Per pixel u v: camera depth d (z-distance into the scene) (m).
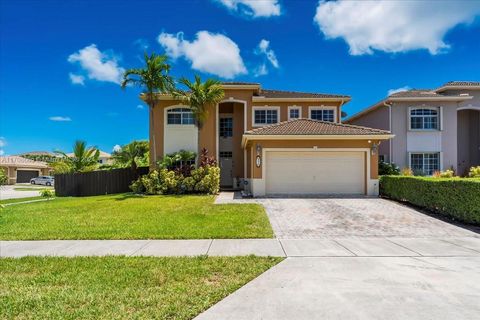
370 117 27.30
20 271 6.11
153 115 21.86
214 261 6.57
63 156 28.23
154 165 21.70
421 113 23.62
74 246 7.97
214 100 21.45
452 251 7.41
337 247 7.80
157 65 20.12
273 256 6.97
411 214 12.60
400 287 5.14
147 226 10.16
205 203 15.50
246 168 23.09
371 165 18.50
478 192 10.40
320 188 18.72
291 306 4.47
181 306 4.50
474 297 4.74
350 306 4.45
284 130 19.06
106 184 24.06
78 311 4.35
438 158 23.33
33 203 17.83
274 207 14.29
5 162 50.12
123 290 5.11
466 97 22.98
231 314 4.25
